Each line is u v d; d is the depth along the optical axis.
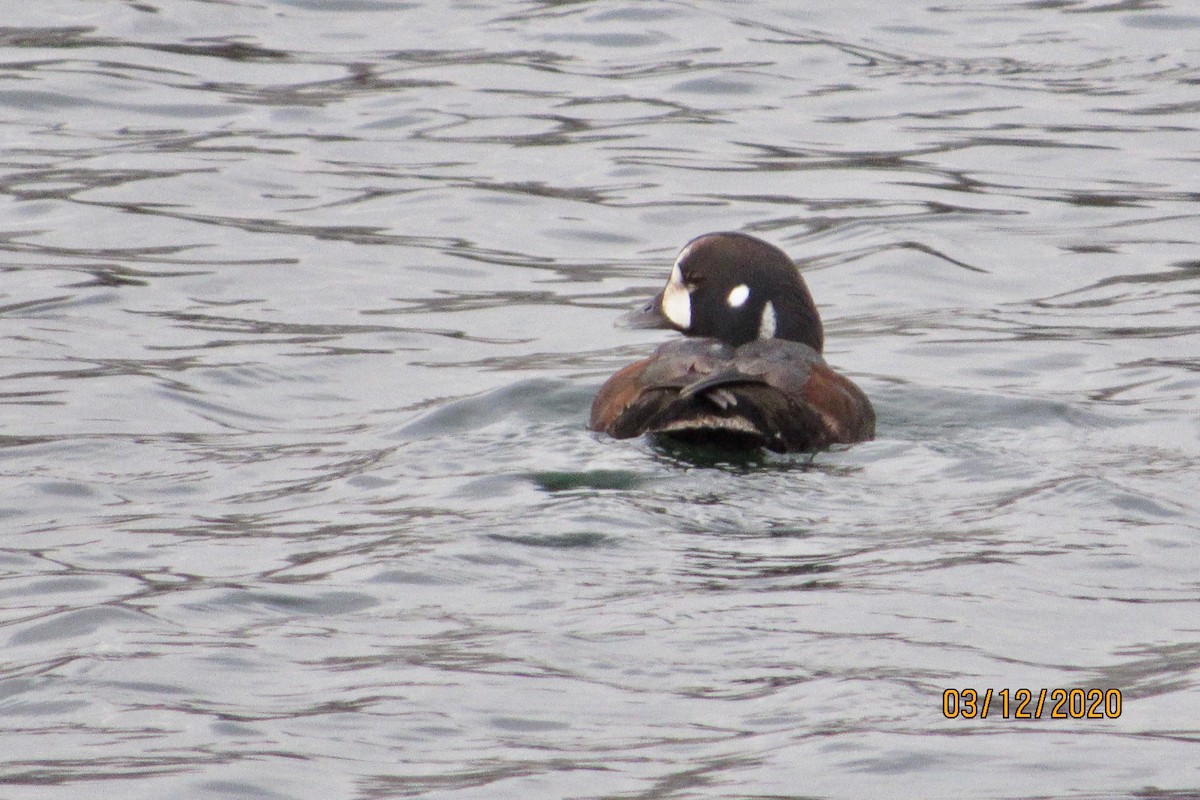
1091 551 9.07
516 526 9.41
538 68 21.86
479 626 8.06
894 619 8.09
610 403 11.41
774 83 21.41
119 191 17.75
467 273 15.93
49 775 6.56
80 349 13.68
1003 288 15.57
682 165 18.67
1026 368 13.48
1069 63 22.12
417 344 14.11
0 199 17.50
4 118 19.86
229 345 13.88
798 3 24.64
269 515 9.95
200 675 7.48
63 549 9.38
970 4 24.83
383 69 21.78
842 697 7.21
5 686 7.39
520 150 19.16
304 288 15.43
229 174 18.33
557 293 15.48
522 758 6.72
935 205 17.53
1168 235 16.67
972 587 8.52
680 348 11.44
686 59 22.22
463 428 11.98
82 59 21.61
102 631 8.02
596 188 18.08
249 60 22.02
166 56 21.98
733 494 10.02
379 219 17.22
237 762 6.66
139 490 10.55
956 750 6.74
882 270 15.93
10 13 23.44
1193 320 14.51
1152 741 6.79
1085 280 15.66
